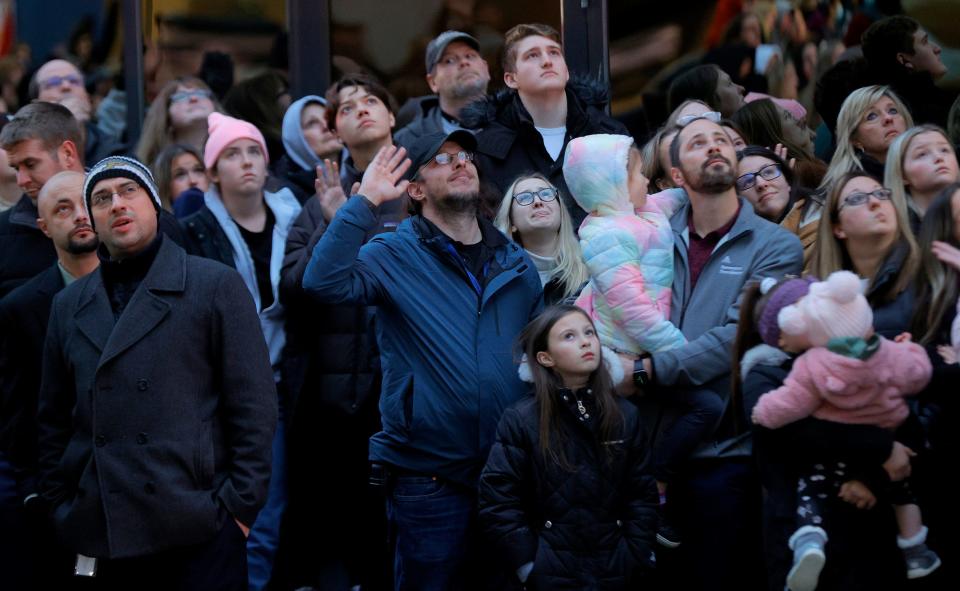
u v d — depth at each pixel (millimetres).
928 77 24156
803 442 15375
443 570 17500
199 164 24047
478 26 27000
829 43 25922
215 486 16672
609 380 16906
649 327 17406
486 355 17672
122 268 17219
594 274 17750
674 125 21062
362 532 21297
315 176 24281
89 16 28484
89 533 16469
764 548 16484
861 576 15422
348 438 21031
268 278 22078
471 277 18016
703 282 18203
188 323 16781
